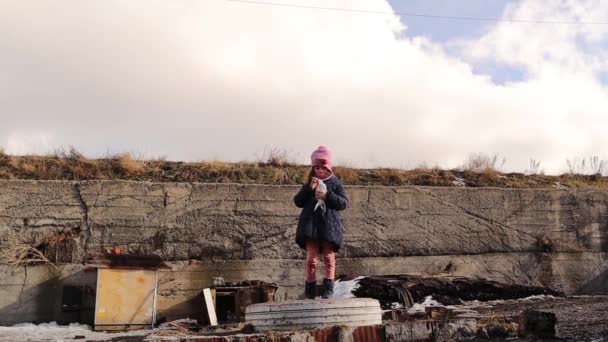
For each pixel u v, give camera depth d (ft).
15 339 29.71
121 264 35.24
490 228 47.50
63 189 41.65
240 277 42.65
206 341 20.93
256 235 43.60
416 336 22.18
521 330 22.81
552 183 54.60
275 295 42.60
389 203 46.24
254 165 49.65
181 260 42.22
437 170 53.42
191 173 47.44
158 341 20.90
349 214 45.42
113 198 42.16
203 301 40.27
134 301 35.06
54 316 39.27
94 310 36.86
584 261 48.44
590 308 32.81
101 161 47.39
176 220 42.75
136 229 42.01
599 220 49.49
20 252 39.75
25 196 41.04
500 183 52.95
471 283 40.96
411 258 45.65
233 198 43.88
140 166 47.39
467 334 22.90
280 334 21.11
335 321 22.90
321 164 26.61
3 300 38.78
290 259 43.65
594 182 56.34
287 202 44.57
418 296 38.91
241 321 36.86
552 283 47.50
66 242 40.73
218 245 42.91
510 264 47.14
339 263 44.45
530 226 48.24
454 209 47.21
